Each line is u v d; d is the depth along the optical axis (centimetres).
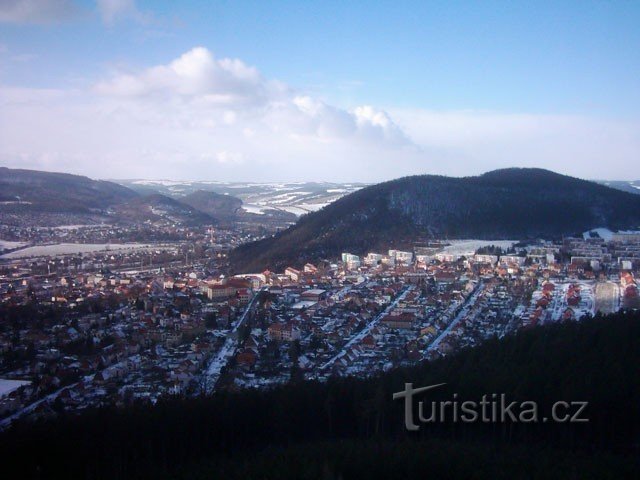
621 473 15112
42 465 16712
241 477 15525
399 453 15962
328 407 18975
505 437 17700
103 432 17362
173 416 18100
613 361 19200
